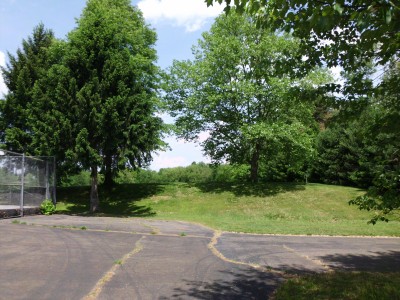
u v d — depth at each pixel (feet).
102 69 72.79
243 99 91.40
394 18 11.85
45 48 93.35
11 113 92.17
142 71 88.48
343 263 30.48
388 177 15.74
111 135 69.05
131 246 34.60
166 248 34.50
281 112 94.17
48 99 74.02
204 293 20.51
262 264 29.09
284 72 20.08
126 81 72.74
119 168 77.71
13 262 25.98
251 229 50.44
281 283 23.07
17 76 95.04
